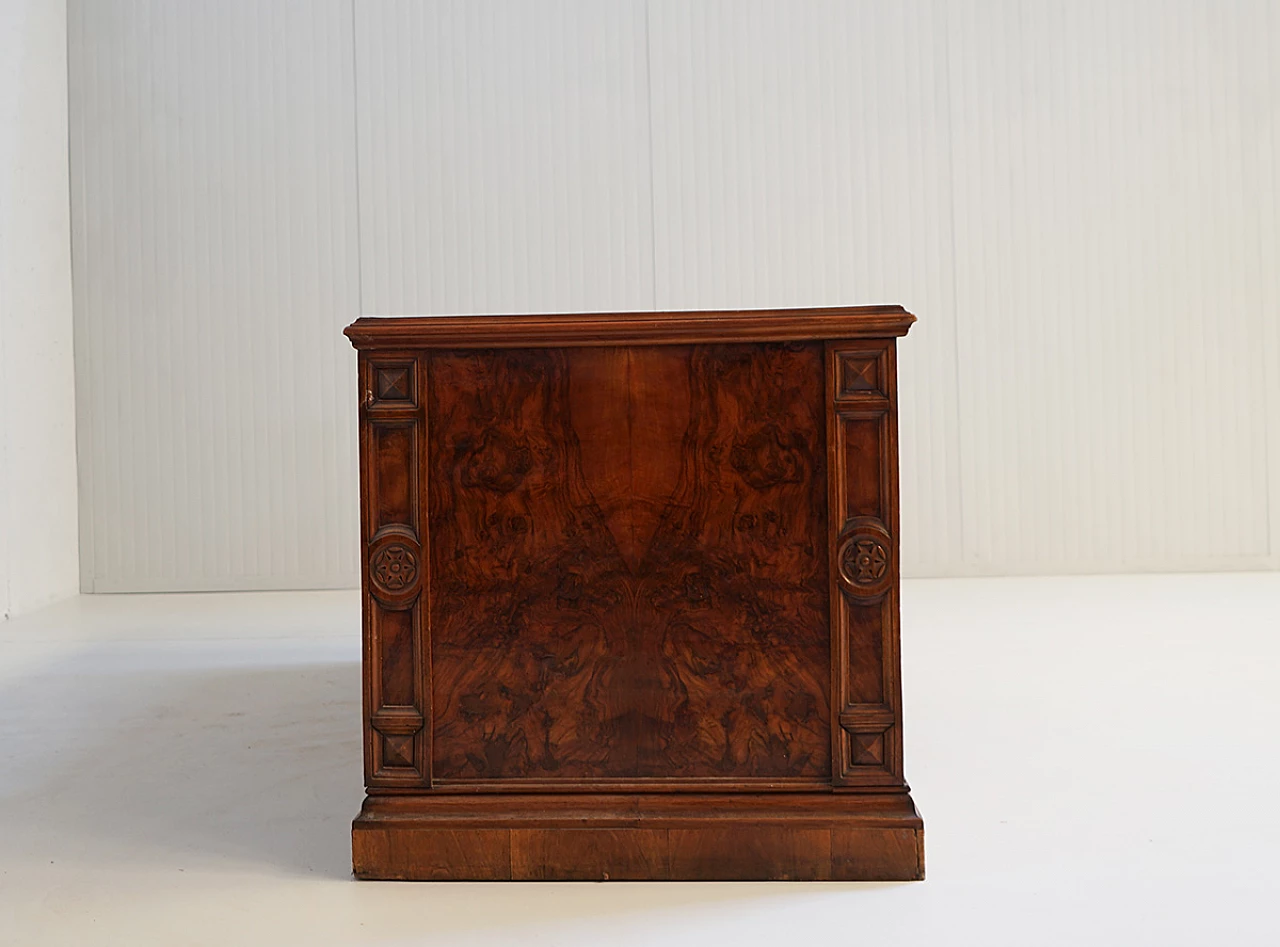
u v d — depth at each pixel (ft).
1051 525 21.06
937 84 20.90
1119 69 20.81
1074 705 11.12
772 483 6.84
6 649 15.43
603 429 6.91
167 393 21.11
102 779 9.27
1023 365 21.01
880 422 6.75
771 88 20.94
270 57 20.98
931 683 12.21
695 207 21.08
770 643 6.86
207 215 21.08
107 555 21.18
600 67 21.01
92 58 20.97
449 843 6.88
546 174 21.09
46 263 20.18
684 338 6.81
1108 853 7.24
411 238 21.09
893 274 21.03
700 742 6.89
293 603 19.48
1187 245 20.86
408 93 20.99
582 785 6.92
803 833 6.79
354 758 9.78
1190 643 14.16
